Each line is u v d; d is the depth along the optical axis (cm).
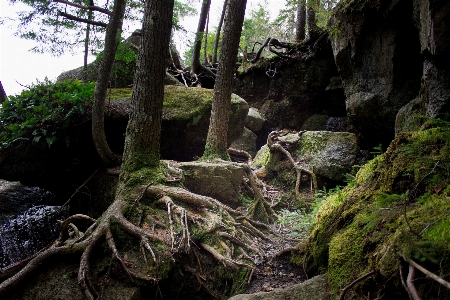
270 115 1246
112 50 602
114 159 696
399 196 251
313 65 1176
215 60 1593
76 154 700
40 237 725
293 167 782
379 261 214
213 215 479
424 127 343
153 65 493
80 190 709
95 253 383
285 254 442
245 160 990
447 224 195
